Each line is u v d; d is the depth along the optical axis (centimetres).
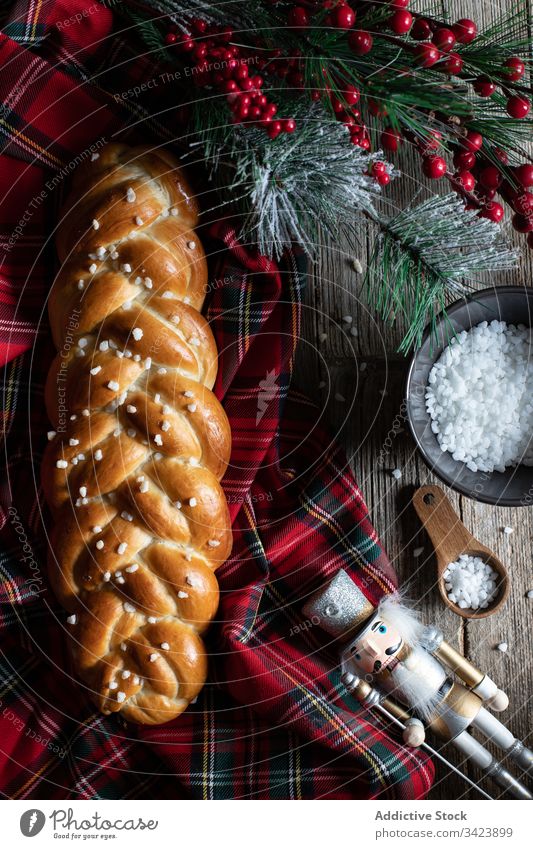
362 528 72
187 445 63
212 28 61
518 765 71
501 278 75
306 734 68
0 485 70
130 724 69
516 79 61
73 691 70
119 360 63
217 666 70
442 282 64
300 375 75
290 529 72
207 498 64
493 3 75
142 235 65
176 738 69
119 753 69
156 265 64
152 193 65
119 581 64
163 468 64
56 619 69
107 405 64
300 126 61
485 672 75
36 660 71
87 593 65
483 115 62
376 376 75
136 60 66
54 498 65
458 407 72
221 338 69
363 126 60
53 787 69
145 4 63
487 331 72
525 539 75
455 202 63
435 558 75
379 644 68
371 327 75
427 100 58
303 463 74
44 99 66
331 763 70
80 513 64
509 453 72
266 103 58
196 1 61
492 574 73
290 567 73
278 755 69
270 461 73
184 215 66
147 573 64
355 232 67
